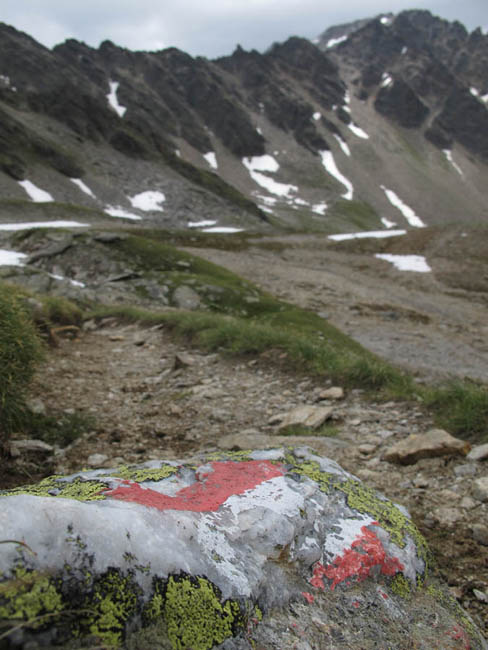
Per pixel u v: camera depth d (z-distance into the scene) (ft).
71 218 290.97
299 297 108.37
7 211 273.54
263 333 37.58
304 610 5.78
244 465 8.32
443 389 23.97
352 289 123.13
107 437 20.16
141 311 56.90
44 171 419.74
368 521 7.55
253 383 29.48
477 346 78.64
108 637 4.21
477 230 184.85
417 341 78.59
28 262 109.19
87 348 39.88
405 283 138.21
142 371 33.17
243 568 5.68
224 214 448.65
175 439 20.72
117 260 105.91
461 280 138.51
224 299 85.05
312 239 202.39
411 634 6.08
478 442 18.29
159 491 6.69
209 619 4.90
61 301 47.78
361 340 76.28
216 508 6.44
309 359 31.89
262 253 173.27
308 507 7.26
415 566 7.28
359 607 6.13
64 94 540.52
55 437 19.19
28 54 577.43
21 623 3.73
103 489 6.31
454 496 14.26
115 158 504.43
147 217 398.83
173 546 5.26
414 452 16.97
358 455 18.21
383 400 24.91
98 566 4.51
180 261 109.29
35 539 4.34
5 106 488.02
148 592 4.69
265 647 5.09
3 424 17.84
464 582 10.41
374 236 202.59
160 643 4.47
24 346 19.15
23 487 6.58
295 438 19.79
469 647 6.23
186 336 42.98
